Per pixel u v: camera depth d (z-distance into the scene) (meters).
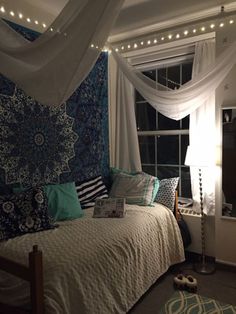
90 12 1.29
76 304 1.63
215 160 2.87
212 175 2.95
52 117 2.80
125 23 3.07
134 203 3.05
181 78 3.46
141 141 3.80
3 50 1.57
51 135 2.80
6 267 1.60
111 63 3.61
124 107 3.65
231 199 2.79
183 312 2.16
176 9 2.77
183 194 3.53
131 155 3.65
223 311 2.16
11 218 2.15
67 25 1.37
